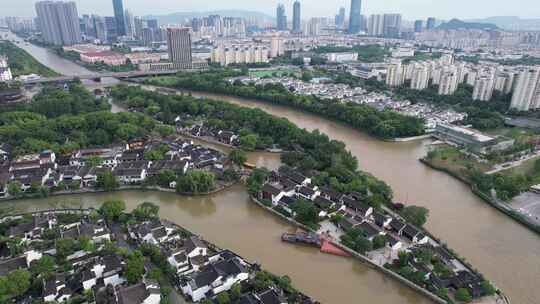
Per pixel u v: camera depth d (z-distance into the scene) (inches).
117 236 6515.8
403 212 7130.9
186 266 5629.9
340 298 5310.0
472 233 6894.7
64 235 6205.7
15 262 5511.8
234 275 5369.1
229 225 7140.8
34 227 6412.4
